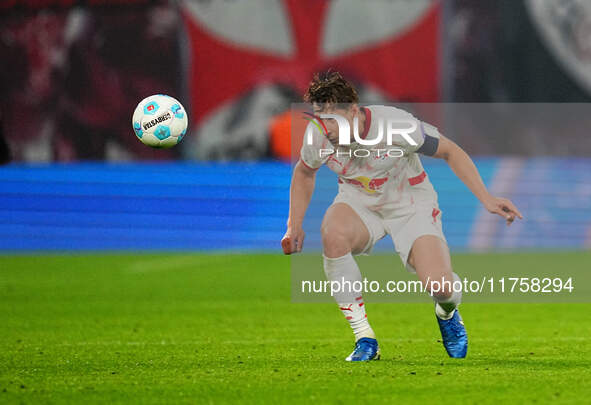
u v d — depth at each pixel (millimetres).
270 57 57844
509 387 17266
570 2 57000
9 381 18547
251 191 59375
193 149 58562
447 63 57531
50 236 58625
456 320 21359
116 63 58188
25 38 58250
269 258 52125
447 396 16422
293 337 26000
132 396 16797
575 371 19250
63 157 58969
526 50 57469
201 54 57875
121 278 43062
